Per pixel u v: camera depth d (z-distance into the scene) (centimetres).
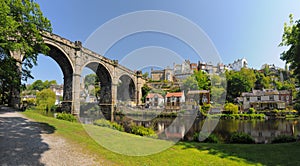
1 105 1783
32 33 1175
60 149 609
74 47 2406
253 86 5259
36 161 495
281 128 1941
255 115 3066
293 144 848
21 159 498
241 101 4309
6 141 649
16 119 1157
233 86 4344
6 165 453
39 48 1258
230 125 2138
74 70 2355
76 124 1134
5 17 863
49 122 1158
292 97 4438
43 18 1262
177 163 536
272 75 7475
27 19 1170
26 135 763
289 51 1285
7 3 977
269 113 3541
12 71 1102
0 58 1016
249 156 631
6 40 922
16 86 1237
